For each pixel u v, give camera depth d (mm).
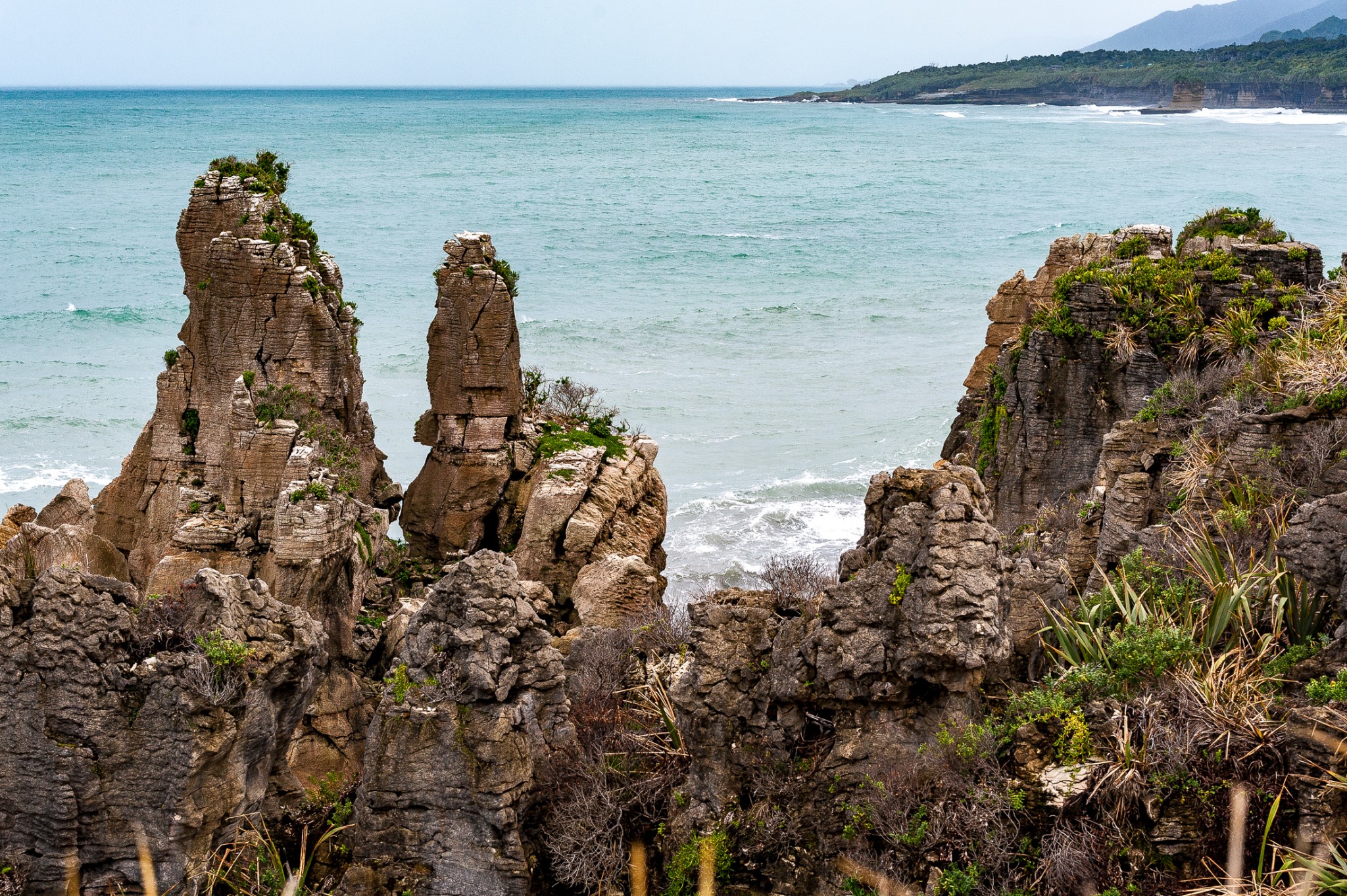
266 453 23062
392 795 14625
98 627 13961
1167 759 13727
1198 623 16578
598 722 16797
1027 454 30000
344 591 20625
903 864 13953
